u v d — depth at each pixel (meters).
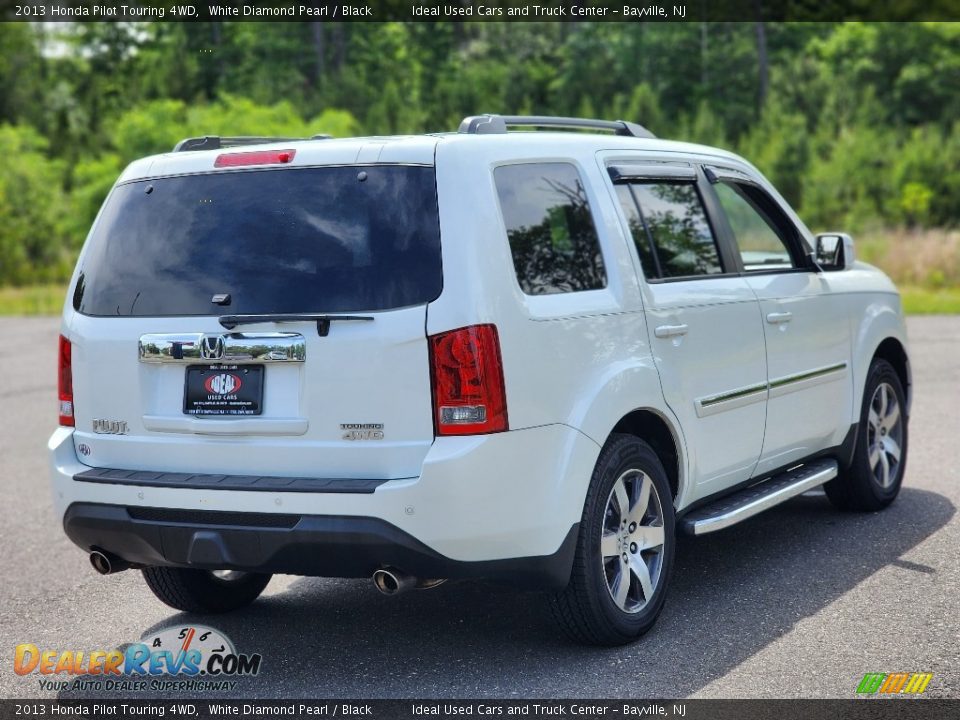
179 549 4.19
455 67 79.69
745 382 5.29
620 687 4.11
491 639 4.70
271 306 4.11
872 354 6.44
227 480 4.12
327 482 3.98
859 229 37.50
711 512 5.11
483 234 4.03
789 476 5.82
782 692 4.01
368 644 4.71
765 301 5.49
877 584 5.21
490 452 3.92
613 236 4.65
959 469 7.61
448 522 3.88
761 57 69.19
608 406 4.34
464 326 3.91
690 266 5.12
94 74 76.06
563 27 83.38
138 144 45.47
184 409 4.27
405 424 3.95
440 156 4.08
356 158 4.17
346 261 4.07
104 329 4.41
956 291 23.39
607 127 5.14
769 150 49.00
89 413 4.48
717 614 4.89
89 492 4.36
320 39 80.06
